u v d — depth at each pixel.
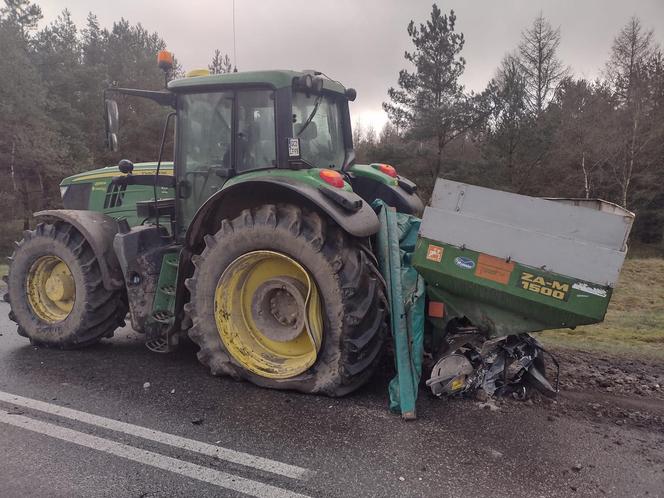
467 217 3.41
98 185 6.03
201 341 4.06
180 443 3.09
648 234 26.34
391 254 3.87
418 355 3.59
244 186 3.92
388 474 2.76
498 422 3.35
